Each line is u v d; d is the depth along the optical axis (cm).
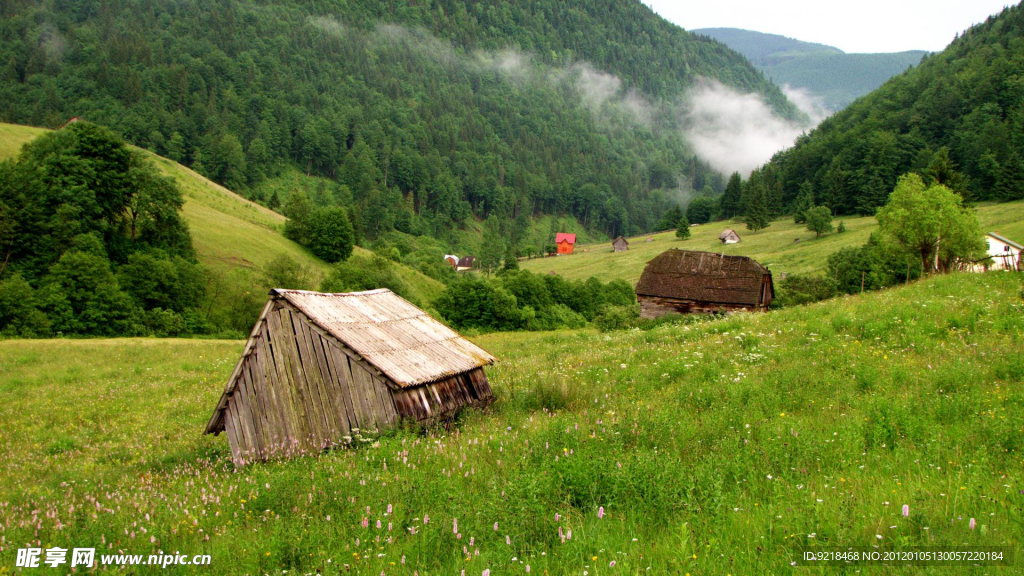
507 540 593
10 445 1861
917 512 564
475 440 1085
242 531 797
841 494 643
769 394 1238
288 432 1405
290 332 1412
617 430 1003
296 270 7956
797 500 640
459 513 704
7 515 988
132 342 4453
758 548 534
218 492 1025
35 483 1377
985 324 1677
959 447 772
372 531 699
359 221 15662
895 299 2327
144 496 1030
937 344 1551
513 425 1259
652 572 522
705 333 2441
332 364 1379
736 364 1677
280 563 651
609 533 616
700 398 1287
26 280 6159
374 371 1325
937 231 3806
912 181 4012
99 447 1791
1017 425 823
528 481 733
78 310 5859
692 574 504
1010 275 2584
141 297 6569
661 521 645
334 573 595
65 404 2472
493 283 8450
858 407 1059
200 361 3616
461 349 1655
